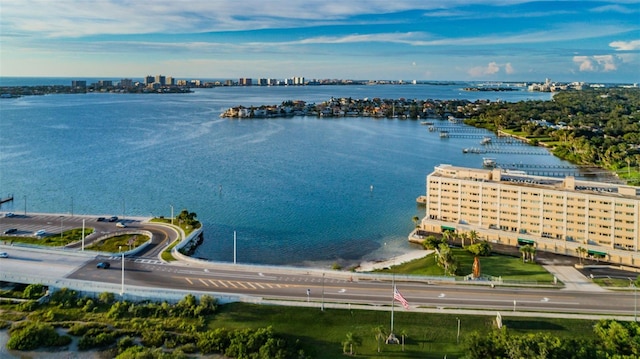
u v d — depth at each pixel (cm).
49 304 18738
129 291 19125
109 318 17825
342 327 17250
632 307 18612
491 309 18325
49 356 15688
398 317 17750
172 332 16912
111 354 15762
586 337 16538
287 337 16538
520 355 14600
